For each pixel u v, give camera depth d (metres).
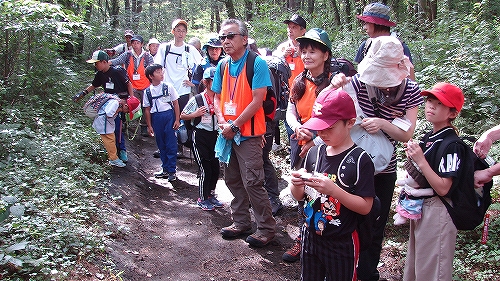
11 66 6.77
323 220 2.52
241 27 4.13
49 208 4.07
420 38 10.20
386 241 4.32
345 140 2.50
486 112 5.89
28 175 4.64
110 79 6.83
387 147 3.12
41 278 3.02
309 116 3.61
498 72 6.20
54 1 7.42
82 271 3.32
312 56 3.46
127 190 5.67
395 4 15.55
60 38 7.30
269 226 4.46
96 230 4.08
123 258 3.85
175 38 8.08
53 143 5.54
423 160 2.75
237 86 4.21
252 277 3.87
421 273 2.90
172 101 6.34
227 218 5.26
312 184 2.37
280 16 14.71
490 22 9.56
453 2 12.75
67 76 7.81
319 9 19.94
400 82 3.02
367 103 3.15
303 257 2.71
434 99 2.80
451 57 7.07
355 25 12.63
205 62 6.78
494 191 4.68
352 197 2.40
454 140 2.76
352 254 2.54
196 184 6.57
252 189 4.32
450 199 2.78
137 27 20.34
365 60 3.05
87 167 5.55
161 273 3.81
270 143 5.21
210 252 4.32
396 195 5.23
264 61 4.16
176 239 4.57
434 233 2.82
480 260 3.63
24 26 6.00
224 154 4.39
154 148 8.45
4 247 3.09
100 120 6.19
